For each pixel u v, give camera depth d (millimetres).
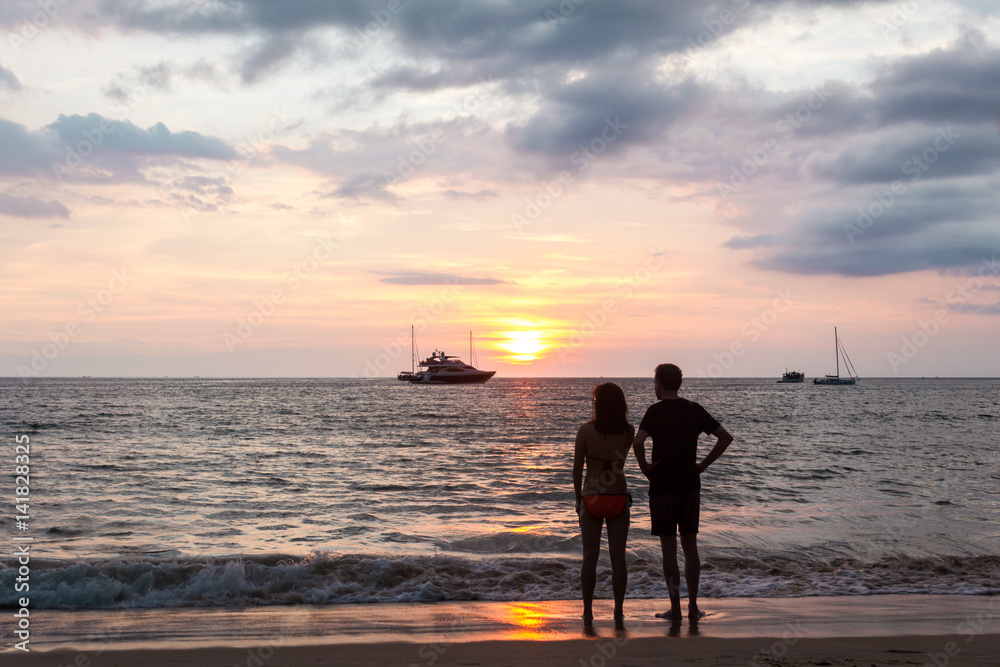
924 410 54500
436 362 169250
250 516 11562
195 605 6367
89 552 8734
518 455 22516
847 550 8789
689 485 5648
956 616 5895
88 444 25500
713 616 5855
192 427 35094
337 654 4637
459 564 7578
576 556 8453
